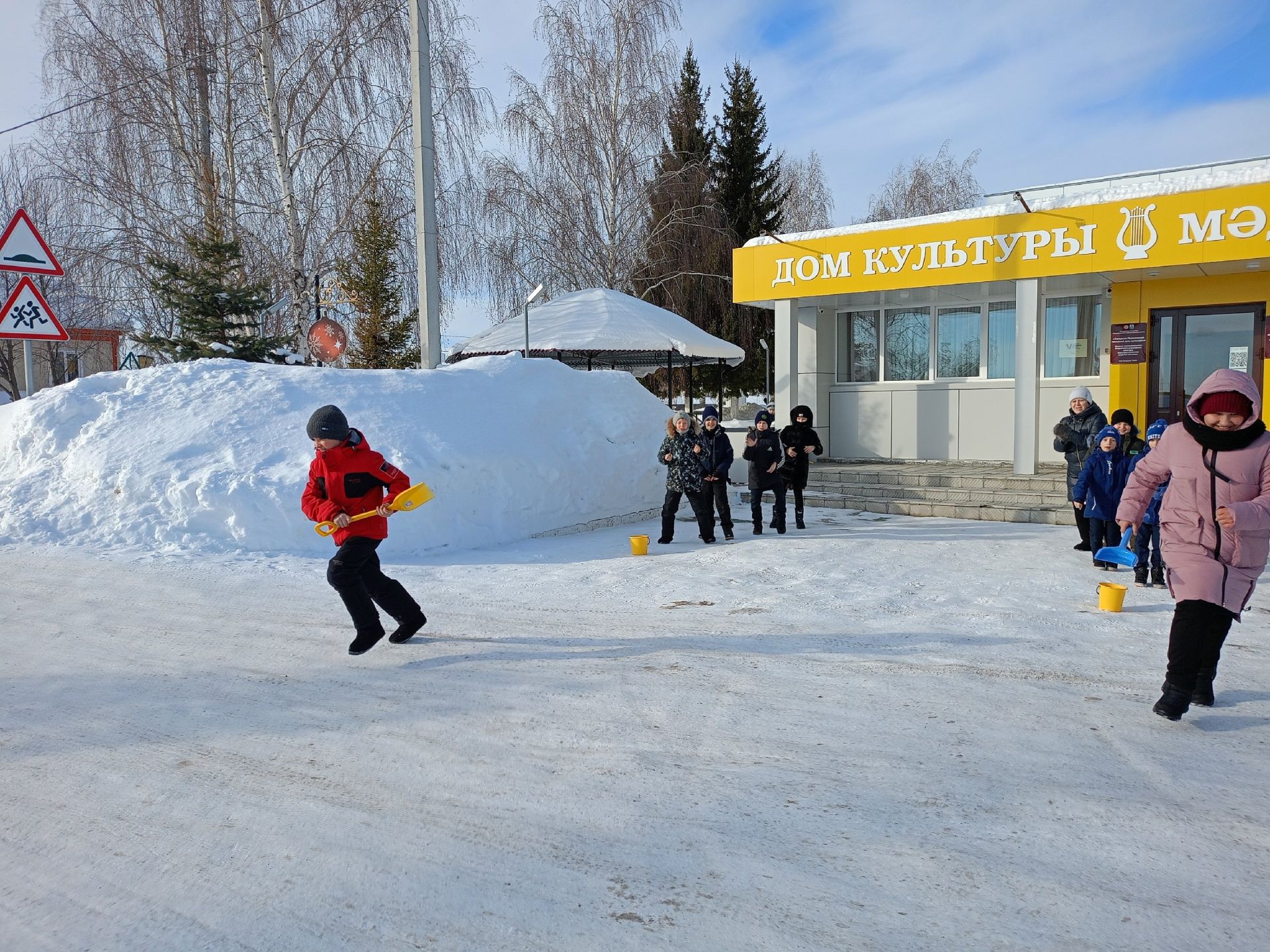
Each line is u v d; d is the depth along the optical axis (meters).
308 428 5.45
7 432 10.33
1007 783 3.60
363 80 19.64
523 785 3.63
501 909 2.74
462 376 11.52
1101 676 5.01
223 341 15.42
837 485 13.84
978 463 15.30
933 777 3.66
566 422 11.91
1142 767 3.76
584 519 11.45
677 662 5.34
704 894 2.80
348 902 2.79
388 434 9.93
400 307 21.33
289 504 8.91
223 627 6.19
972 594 7.24
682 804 3.44
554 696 4.73
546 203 25.55
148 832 3.29
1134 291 13.23
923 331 16.19
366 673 5.18
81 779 3.76
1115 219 11.91
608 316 18.22
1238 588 4.25
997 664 5.26
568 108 25.33
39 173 19.03
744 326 28.69
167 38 18.97
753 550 9.54
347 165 19.77
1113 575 8.04
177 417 10.07
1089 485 8.52
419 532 9.38
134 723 4.41
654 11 25.34
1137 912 2.68
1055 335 14.97
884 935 2.57
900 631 6.06
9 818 3.41
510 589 7.57
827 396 17.03
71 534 8.96
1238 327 12.63
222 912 2.75
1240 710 4.47
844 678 4.99
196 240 15.69
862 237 14.12
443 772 3.79
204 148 19.48
